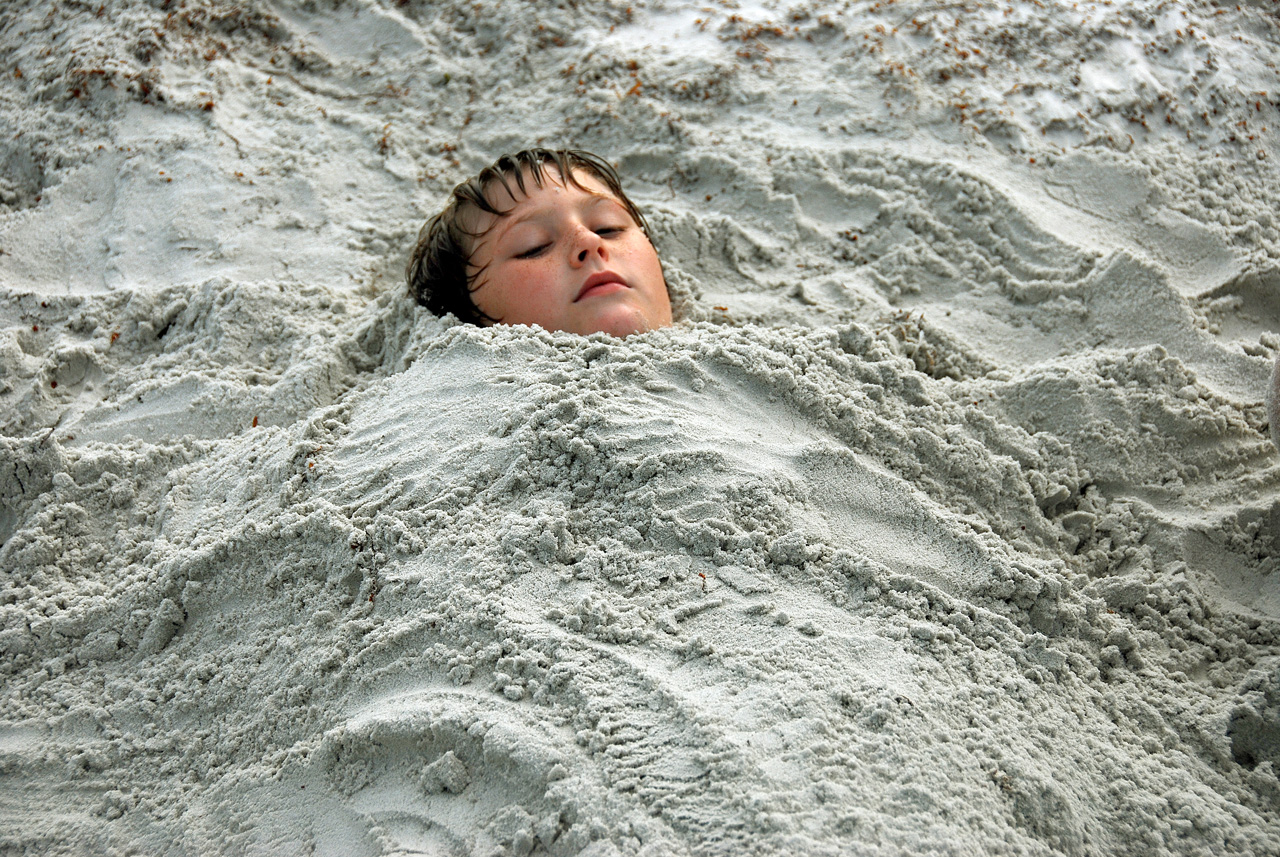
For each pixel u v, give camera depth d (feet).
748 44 15.05
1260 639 6.99
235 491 7.66
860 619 6.27
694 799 5.02
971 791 5.24
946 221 11.95
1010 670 6.19
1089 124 13.35
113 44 13.51
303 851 5.46
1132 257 10.33
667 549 6.65
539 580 6.35
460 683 5.82
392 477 7.25
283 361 9.70
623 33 15.57
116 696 6.53
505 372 7.88
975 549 6.93
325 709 6.08
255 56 14.43
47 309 10.30
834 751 5.24
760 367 7.97
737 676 5.69
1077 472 8.28
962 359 9.99
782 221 12.10
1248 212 11.87
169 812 5.87
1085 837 5.32
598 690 5.58
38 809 5.94
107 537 7.77
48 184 12.14
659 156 13.12
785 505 6.95
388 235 11.78
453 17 15.49
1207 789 5.78
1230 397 8.96
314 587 6.70
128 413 8.98
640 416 7.43
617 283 9.17
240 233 11.49
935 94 13.84
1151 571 7.52
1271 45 14.99
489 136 13.60
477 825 5.24
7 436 8.86
